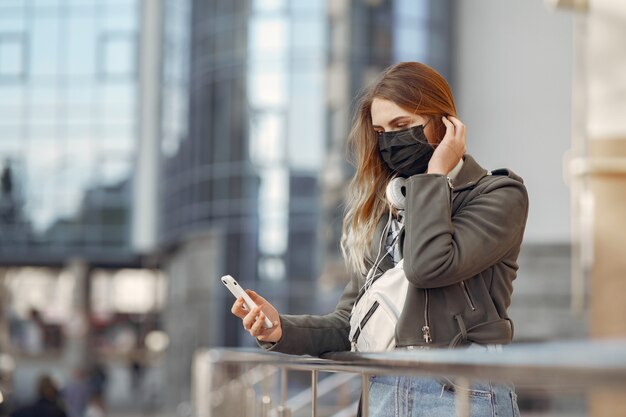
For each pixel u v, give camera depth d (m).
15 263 67.94
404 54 46.41
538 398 27.69
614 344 1.87
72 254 64.31
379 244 4.54
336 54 46.56
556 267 40.88
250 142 47.34
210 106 49.09
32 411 22.23
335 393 25.27
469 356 2.53
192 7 51.72
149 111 64.12
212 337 47.84
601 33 13.09
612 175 13.02
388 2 46.62
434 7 46.66
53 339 71.31
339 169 45.75
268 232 46.56
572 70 43.56
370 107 4.71
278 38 47.28
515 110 44.28
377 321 4.27
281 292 45.94
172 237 54.72
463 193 4.29
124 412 53.81
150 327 72.00
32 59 65.50
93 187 64.50
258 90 47.38
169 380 55.53
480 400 3.92
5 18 65.88
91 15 64.94
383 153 4.54
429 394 4.04
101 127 64.50
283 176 46.50
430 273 4.00
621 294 12.88
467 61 45.69
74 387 40.19
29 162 65.06
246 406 11.60
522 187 4.27
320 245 45.66
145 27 64.44
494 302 4.19
